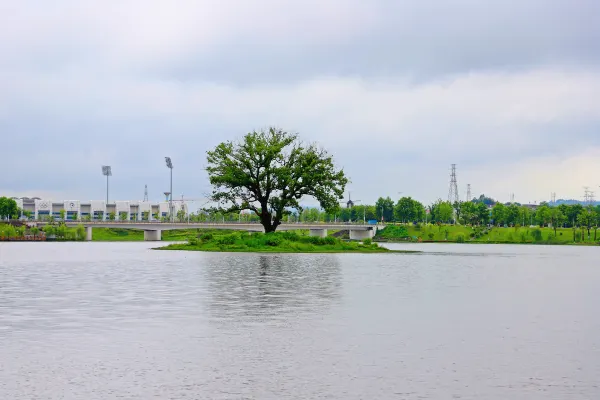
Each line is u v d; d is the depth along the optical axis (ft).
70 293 145.89
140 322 102.68
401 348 83.46
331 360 76.59
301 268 231.50
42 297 137.49
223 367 72.95
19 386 65.16
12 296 139.54
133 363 74.59
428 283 179.42
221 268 230.89
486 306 126.93
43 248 526.98
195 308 120.06
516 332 95.76
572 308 124.98
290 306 123.75
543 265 298.15
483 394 63.10
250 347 83.56
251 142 387.14
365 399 61.31
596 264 312.29
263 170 388.37
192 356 78.38
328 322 103.86
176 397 61.67
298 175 389.39
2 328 96.68
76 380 67.36
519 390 64.44
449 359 77.46
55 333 92.68
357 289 158.20
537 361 76.64
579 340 89.61
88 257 339.16
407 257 348.38
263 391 63.62
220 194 391.45
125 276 196.13
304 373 70.54
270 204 393.91
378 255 365.81
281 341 87.56
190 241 421.59
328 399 61.21
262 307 121.90
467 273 226.99
